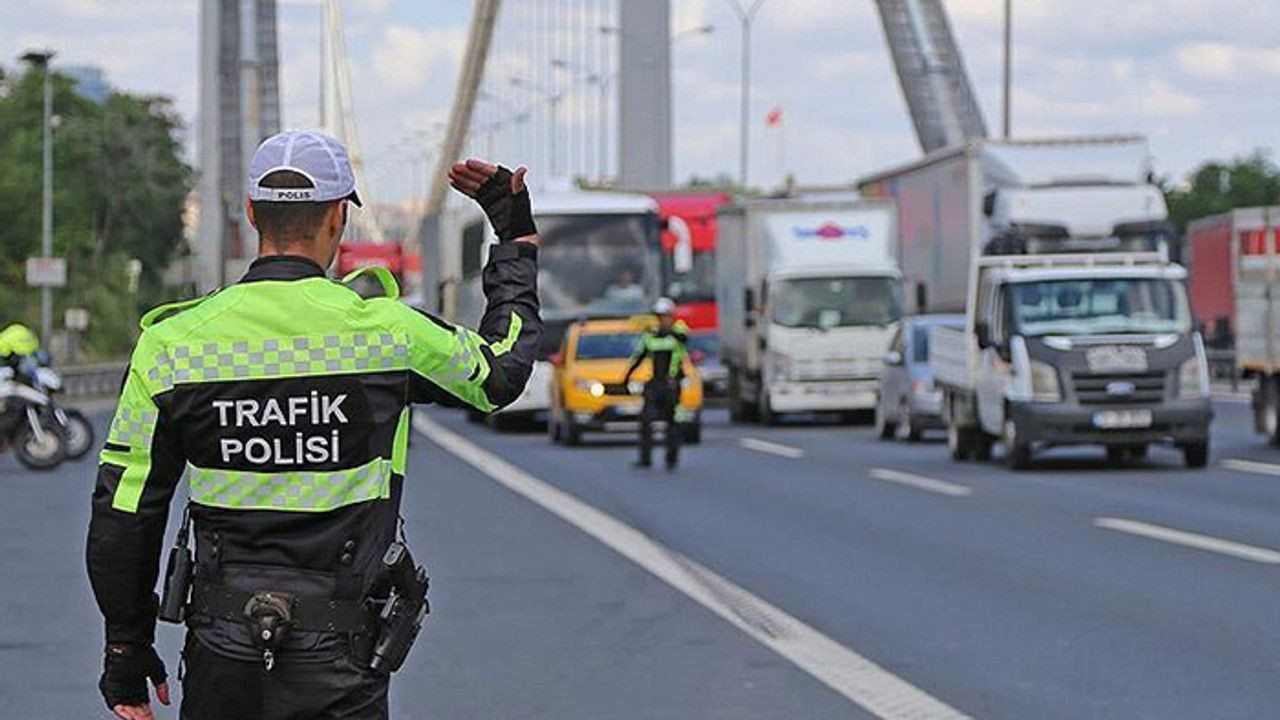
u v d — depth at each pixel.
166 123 151.00
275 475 6.19
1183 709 12.28
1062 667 13.85
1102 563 19.72
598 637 15.54
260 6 158.75
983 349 34.28
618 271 53.09
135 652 6.39
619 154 109.31
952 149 51.16
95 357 117.62
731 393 57.06
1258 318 37.47
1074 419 32.47
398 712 12.55
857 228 52.66
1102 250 44.81
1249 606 16.64
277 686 6.16
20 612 17.30
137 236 144.62
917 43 146.12
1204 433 32.66
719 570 19.77
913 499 27.64
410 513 26.44
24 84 146.00
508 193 6.68
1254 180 141.88
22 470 35.78
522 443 45.69
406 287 99.75
